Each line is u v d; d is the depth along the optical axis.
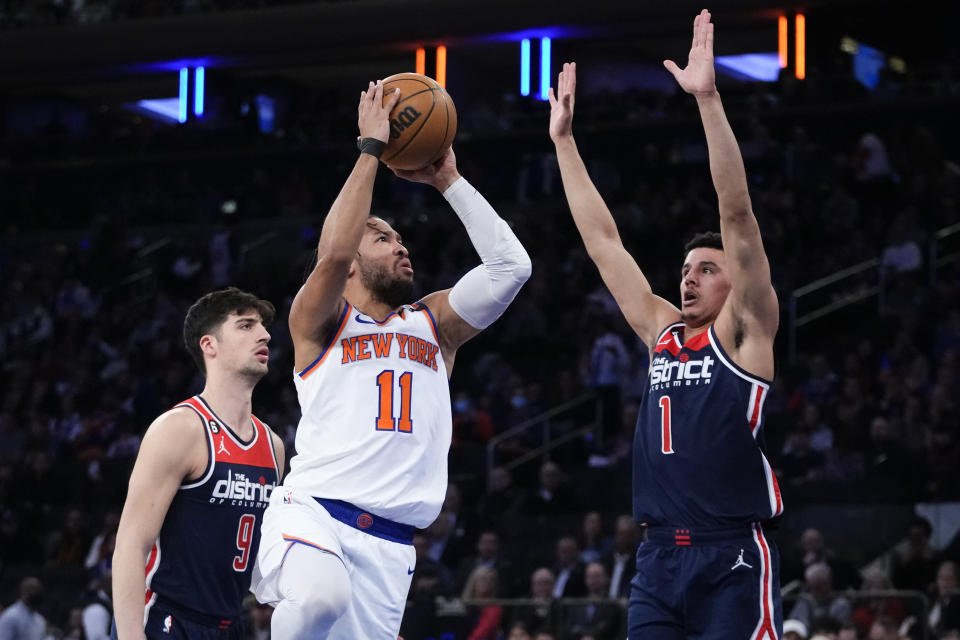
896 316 18.67
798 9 24.38
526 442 17.62
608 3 24.73
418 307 5.63
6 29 28.59
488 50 27.66
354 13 26.39
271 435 5.67
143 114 33.72
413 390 5.36
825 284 20.08
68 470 18.59
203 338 5.54
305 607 4.93
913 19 25.58
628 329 19.06
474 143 26.14
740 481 5.12
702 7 24.27
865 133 23.64
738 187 5.14
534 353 20.64
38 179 29.11
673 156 23.98
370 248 5.53
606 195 23.84
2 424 20.28
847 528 14.16
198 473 5.34
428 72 27.23
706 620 5.09
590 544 13.65
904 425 15.27
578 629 11.38
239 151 27.78
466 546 14.30
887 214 21.62
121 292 25.11
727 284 5.43
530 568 14.05
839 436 15.51
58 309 24.86
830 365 18.59
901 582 12.73
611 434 17.56
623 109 25.91
